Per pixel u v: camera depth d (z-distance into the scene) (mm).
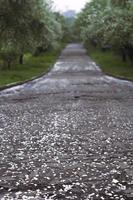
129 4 47562
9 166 12344
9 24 43562
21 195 9852
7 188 10375
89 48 155125
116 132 17453
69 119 21141
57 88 39844
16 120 21062
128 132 17422
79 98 31062
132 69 65250
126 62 81500
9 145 15180
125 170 11781
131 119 20875
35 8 45094
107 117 21641
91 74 60906
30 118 21656
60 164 12484
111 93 34344
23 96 32906
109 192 9984
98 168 12023
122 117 21562
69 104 27469
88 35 106875
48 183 10703
